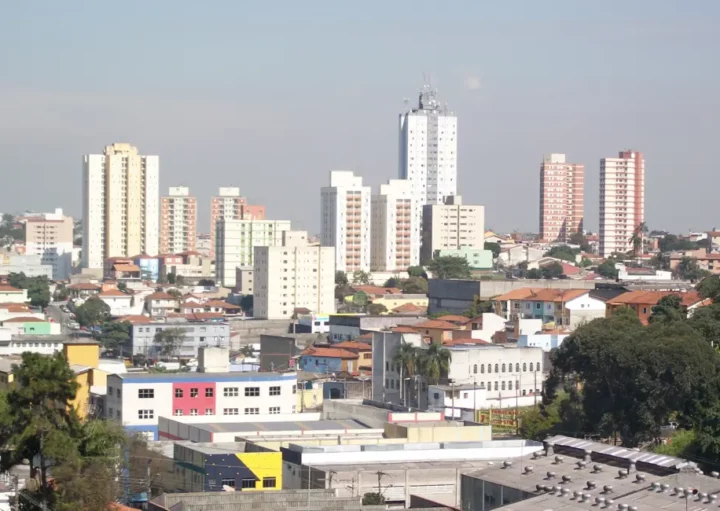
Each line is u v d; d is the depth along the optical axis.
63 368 145.38
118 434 154.00
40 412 144.25
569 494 147.88
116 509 150.12
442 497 175.62
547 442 172.25
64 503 143.00
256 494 150.12
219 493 150.88
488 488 157.75
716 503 141.88
